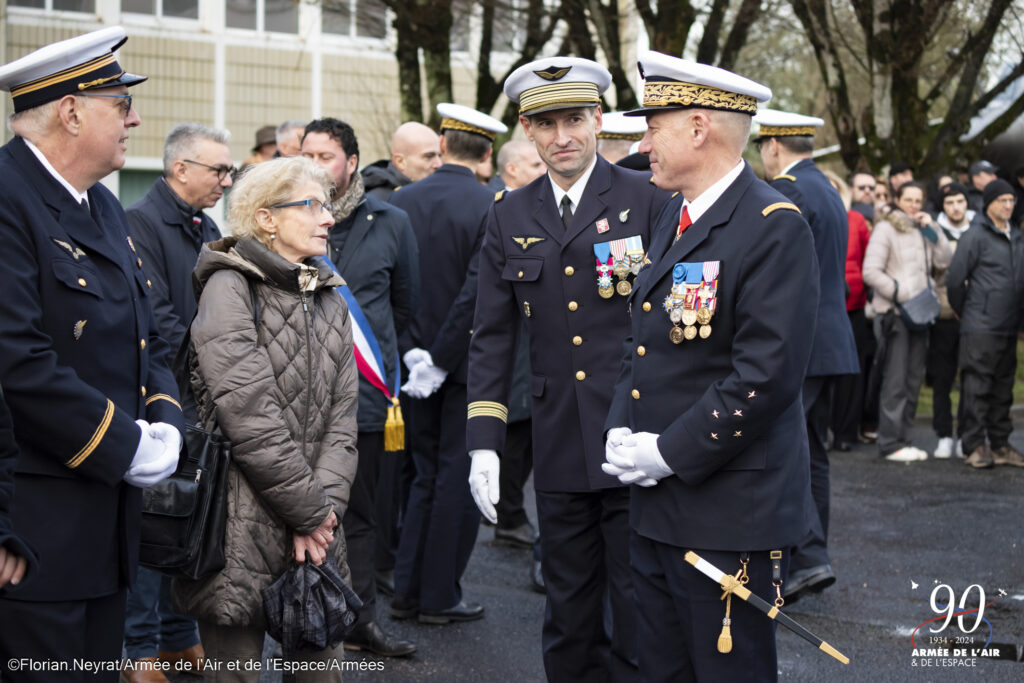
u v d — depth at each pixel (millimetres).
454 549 4695
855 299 8742
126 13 17656
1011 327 7930
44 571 2580
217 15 18281
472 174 5039
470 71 17953
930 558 5703
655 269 2842
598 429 3357
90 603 2766
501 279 3549
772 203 2688
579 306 3398
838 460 8367
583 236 3406
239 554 3031
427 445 4785
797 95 21281
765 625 2756
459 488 4672
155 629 4043
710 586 2734
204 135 4281
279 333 3127
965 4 13289
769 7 13719
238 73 18516
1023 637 4539
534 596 5207
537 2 13312
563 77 3336
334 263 4398
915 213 8531
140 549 2912
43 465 2598
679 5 12367
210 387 3012
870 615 4840
